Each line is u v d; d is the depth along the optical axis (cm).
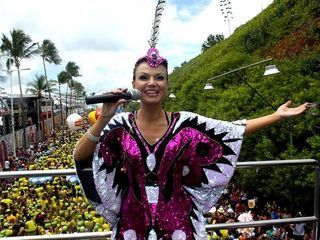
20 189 1808
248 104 1880
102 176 273
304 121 1376
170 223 259
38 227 1254
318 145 1281
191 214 270
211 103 2439
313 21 2394
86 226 1245
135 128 269
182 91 3344
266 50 2670
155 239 256
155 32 280
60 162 2902
